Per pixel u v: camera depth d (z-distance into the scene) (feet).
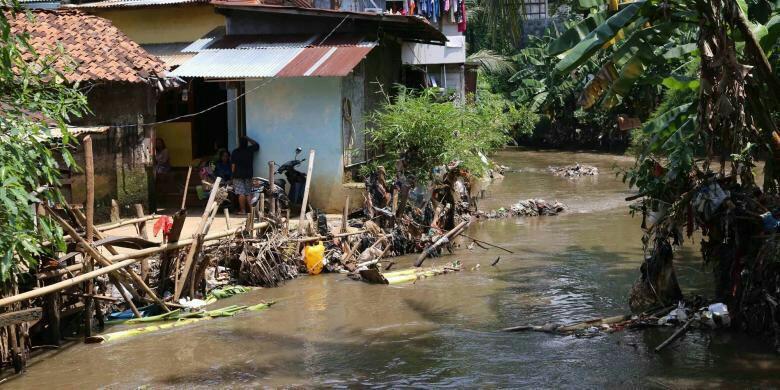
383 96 61.00
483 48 115.24
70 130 36.76
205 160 56.24
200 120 57.88
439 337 28.43
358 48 50.24
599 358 25.59
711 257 30.53
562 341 27.58
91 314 28.89
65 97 29.66
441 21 74.38
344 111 51.49
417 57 72.38
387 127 53.16
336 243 40.88
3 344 25.17
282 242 38.40
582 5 29.58
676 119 31.81
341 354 26.73
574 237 47.42
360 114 55.06
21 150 24.38
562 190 69.41
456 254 43.45
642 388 22.84
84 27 47.93
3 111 24.85
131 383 24.30
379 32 55.06
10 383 24.45
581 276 37.40
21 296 24.14
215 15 56.18
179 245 31.68
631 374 24.00
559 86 109.40
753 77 27.14
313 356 26.58
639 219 53.16
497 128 79.82
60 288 25.76
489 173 76.95
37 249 25.17
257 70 48.42
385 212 43.91
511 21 30.12
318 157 51.19
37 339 27.89
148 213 47.65
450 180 48.47
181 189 54.80
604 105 28.60
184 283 32.37
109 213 45.06
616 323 29.17
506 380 23.84
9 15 44.91
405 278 37.14
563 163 95.55
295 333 29.27
